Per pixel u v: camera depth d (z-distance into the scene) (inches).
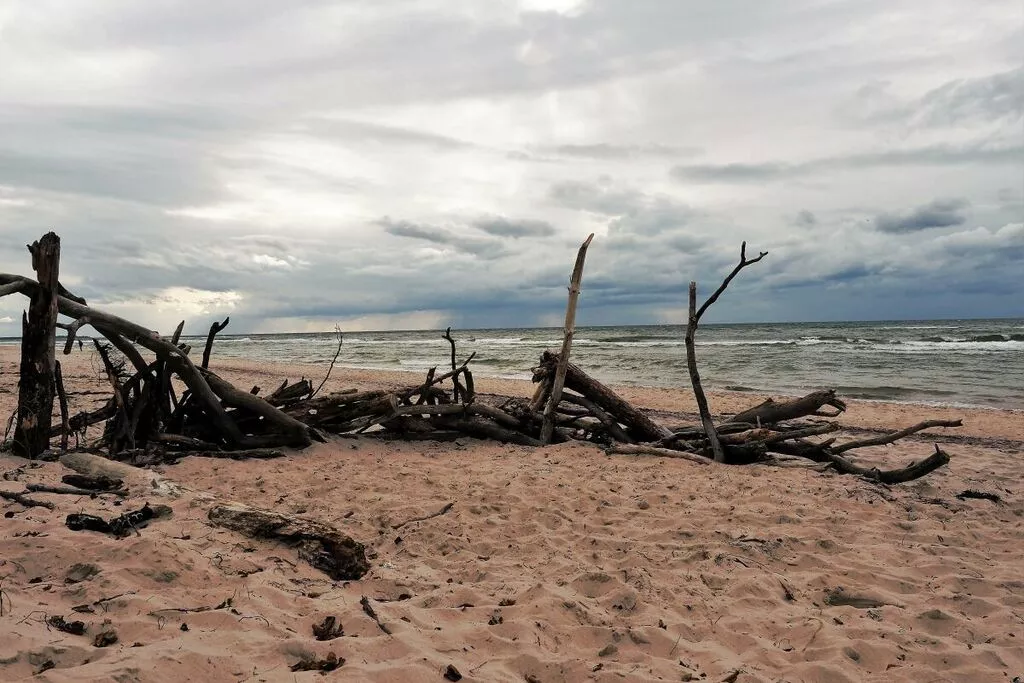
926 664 156.7
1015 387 848.9
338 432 415.8
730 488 305.0
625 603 183.0
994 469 382.6
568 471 339.3
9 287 268.4
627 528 248.5
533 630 160.7
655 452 381.7
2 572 157.5
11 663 117.5
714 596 191.6
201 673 122.5
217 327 374.6
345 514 254.7
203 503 221.0
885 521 261.7
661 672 145.9
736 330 4023.1
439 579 197.6
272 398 396.2
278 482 299.1
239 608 153.8
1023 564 223.3
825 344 1833.2
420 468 341.4
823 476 336.5
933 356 1312.7
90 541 175.8
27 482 227.9
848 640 164.2
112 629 138.1
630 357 1525.6
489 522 248.8
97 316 316.5
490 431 427.2
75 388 692.1
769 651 160.2
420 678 129.8
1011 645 166.1
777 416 400.2
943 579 207.8
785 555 225.0
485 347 2289.6
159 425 358.9
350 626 152.5
